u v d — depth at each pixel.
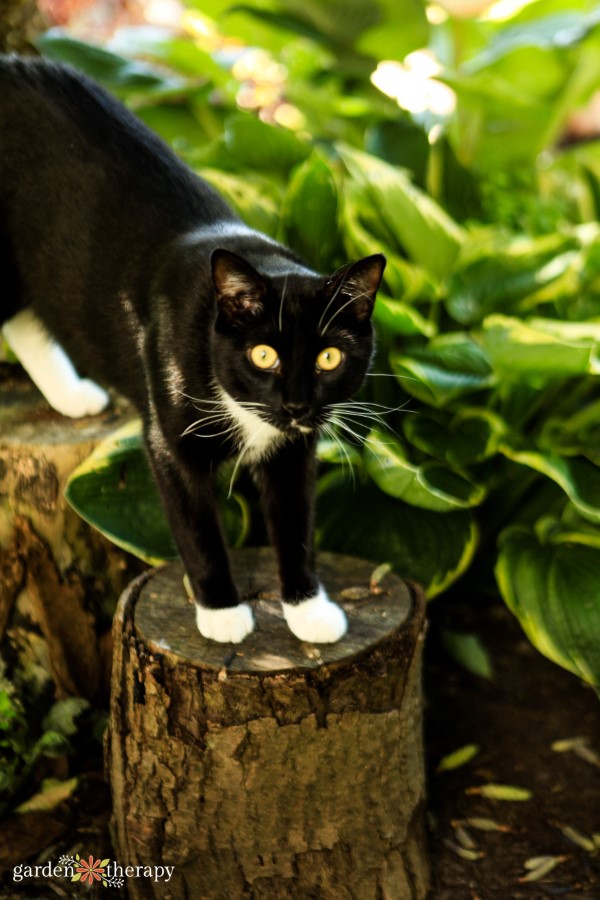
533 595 1.06
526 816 1.03
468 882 0.98
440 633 1.20
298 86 1.45
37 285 1.02
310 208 1.12
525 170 1.57
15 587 1.05
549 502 1.19
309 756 0.90
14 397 1.12
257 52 1.76
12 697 1.04
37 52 1.32
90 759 1.06
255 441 0.94
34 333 1.07
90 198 0.98
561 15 1.47
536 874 0.99
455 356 1.12
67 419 1.08
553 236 1.19
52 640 1.06
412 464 1.13
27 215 1.00
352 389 0.93
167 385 0.91
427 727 1.11
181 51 1.44
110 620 1.07
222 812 0.91
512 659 1.17
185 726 0.90
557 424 1.17
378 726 0.91
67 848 0.99
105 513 1.01
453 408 1.15
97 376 1.03
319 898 0.94
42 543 1.04
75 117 0.99
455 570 1.08
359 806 0.93
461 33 1.57
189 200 0.98
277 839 0.92
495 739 1.10
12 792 1.01
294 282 0.89
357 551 1.09
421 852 0.97
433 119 1.64
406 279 1.15
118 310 0.97
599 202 1.40
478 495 1.09
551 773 1.06
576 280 1.22
